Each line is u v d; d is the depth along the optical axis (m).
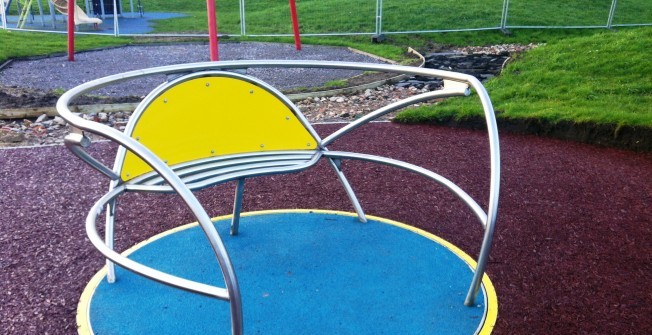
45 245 2.94
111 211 2.45
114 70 8.16
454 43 11.26
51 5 13.19
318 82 7.39
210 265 2.66
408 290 2.46
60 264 2.74
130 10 19.17
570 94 5.88
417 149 4.55
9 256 2.81
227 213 3.31
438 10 13.91
